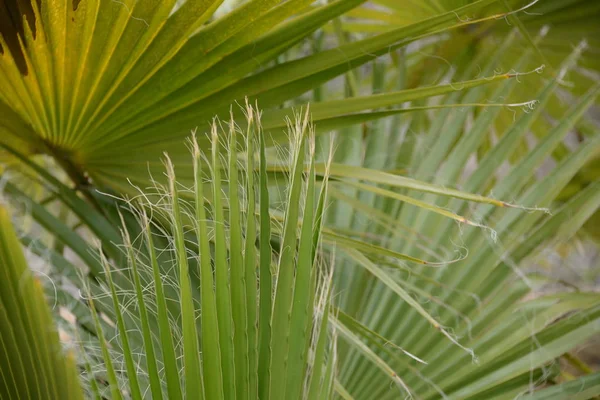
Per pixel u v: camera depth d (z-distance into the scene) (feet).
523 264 10.19
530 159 10.47
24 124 9.56
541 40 13.65
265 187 8.27
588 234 13.58
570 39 13.38
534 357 9.77
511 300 10.07
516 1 12.63
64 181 12.89
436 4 13.35
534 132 15.99
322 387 8.50
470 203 10.67
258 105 9.38
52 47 9.02
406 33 9.02
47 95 9.32
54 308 9.12
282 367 8.30
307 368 8.53
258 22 9.04
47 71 9.16
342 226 11.30
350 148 12.50
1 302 7.89
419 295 10.27
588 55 13.71
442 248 10.44
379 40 9.08
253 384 8.27
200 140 9.46
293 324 8.28
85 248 9.82
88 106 9.39
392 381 9.87
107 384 9.12
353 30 15.88
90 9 8.84
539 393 9.69
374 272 9.27
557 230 10.19
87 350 9.24
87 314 9.42
